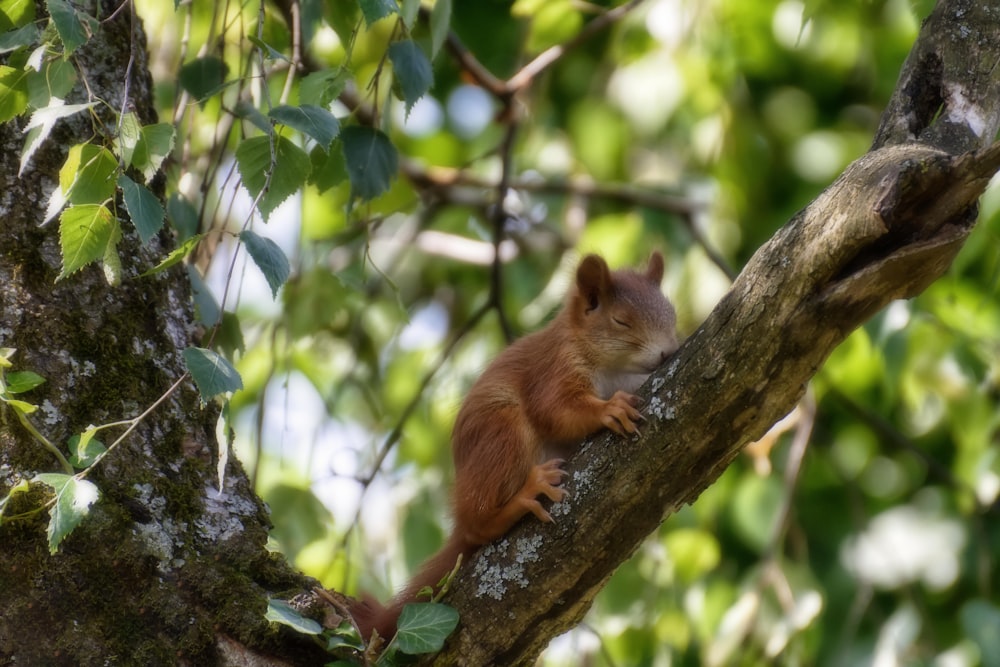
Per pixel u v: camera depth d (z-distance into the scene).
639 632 10.80
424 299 14.62
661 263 10.38
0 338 6.43
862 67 14.49
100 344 6.66
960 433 12.34
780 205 14.24
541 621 6.52
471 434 8.01
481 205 14.05
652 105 12.98
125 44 7.43
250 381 12.01
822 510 13.91
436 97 15.98
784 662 10.70
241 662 6.19
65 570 6.06
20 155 6.77
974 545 13.34
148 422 6.65
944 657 11.02
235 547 6.54
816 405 12.31
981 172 5.54
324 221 13.88
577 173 13.99
